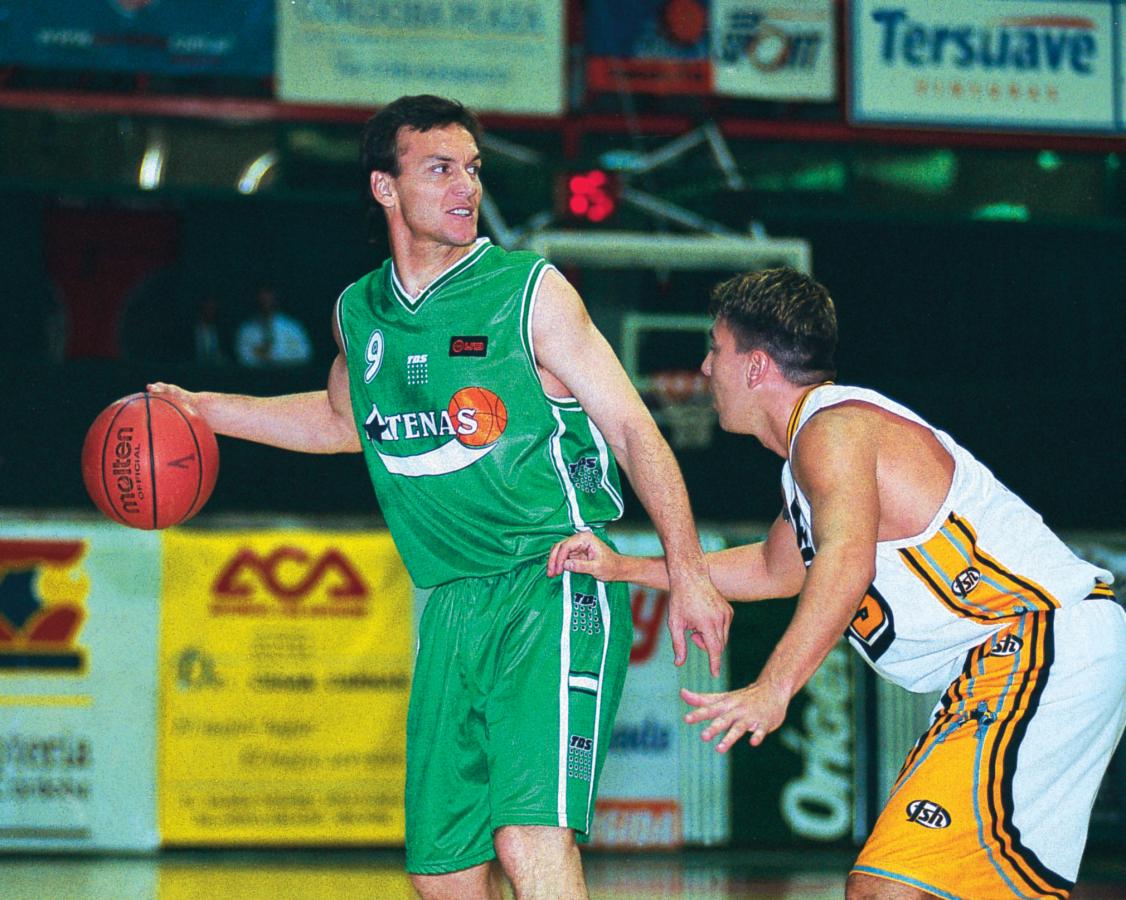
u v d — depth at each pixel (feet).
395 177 32.65
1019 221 117.91
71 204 130.41
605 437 32.53
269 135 126.62
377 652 77.71
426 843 33.12
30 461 83.10
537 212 110.52
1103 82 107.96
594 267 101.91
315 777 76.84
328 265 123.03
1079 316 120.26
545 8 102.68
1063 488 91.50
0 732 75.00
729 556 35.53
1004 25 106.83
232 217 122.21
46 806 75.00
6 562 75.72
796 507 31.89
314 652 77.30
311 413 37.81
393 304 33.24
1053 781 29.45
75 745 75.46
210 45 100.27
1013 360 120.47
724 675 79.77
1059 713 29.60
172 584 76.69
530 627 32.27
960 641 30.73
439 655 33.06
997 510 30.60
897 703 80.89
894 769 80.59
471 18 102.01
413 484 33.22
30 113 122.52
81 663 75.77
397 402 33.04
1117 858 81.20
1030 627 30.19
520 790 31.37
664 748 78.89
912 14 106.52
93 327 131.64
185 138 126.62
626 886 66.90
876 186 123.65
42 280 119.24
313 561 77.71
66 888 63.26
